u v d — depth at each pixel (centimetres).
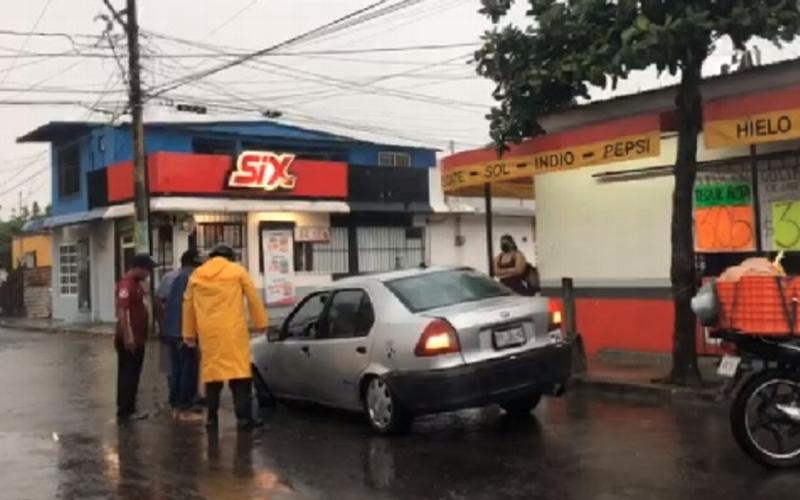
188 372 1049
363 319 895
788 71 1075
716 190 1205
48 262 3566
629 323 1312
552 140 1198
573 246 1396
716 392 955
